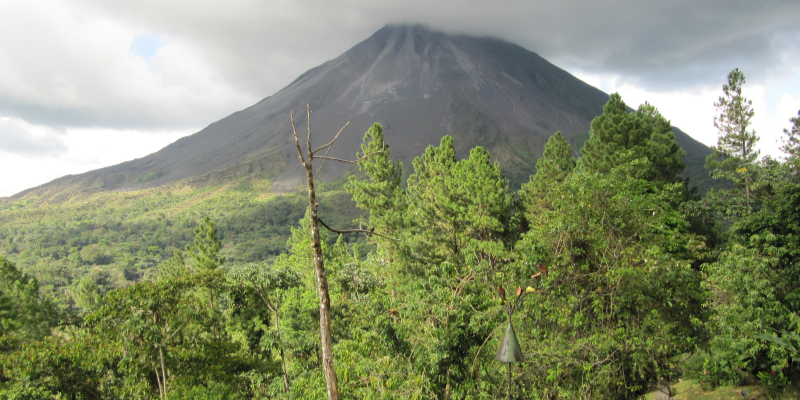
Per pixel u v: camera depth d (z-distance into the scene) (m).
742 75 33.38
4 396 16.50
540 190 41.62
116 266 141.00
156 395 18.62
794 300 15.91
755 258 15.64
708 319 14.51
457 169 33.41
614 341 12.37
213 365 18.98
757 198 25.41
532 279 14.14
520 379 13.04
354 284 30.11
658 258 13.43
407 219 35.56
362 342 14.24
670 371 13.78
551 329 14.22
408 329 13.48
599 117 32.56
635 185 18.38
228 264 125.19
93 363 17.16
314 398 13.78
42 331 29.97
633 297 13.56
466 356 13.15
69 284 110.69
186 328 19.45
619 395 13.02
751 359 15.27
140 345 17.28
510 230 32.09
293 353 21.23
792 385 14.70
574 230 14.86
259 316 23.62
